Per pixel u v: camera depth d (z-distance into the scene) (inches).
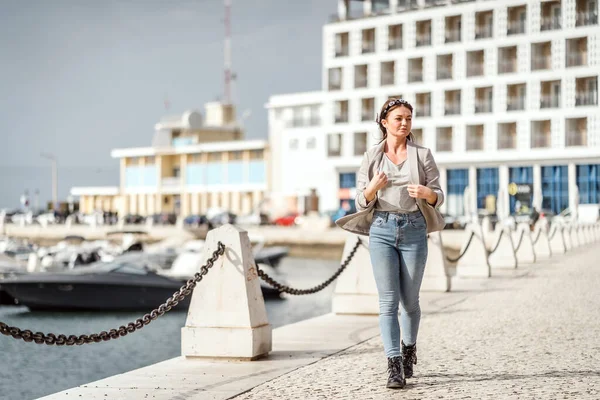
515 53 3024.1
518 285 791.7
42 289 1149.7
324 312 1136.8
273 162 3745.1
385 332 306.8
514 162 3006.9
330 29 3297.2
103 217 3969.0
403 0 3223.4
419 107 3159.5
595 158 2888.8
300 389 313.4
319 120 3656.5
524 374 332.8
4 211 5113.2
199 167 4143.7
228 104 4645.7
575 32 2908.5
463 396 289.9
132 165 4510.3
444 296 694.5
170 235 3211.1
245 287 384.2
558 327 483.5
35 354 751.7
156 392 315.6
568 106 2923.2
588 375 328.5
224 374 350.6
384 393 298.8
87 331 995.9
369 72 3221.0
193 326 388.2
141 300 1157.1
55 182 4753.9
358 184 309.6
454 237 2340.1
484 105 3063.5
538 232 1338.6
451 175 3125.0
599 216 2491.4
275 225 3216.0
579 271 972.6
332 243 2763.3
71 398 307.0
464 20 3065.9
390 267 304.5
